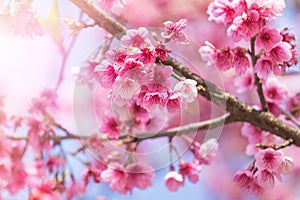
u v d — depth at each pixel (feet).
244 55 10.41
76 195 13.53
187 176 12.26
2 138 12.41
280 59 10.12
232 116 10.81
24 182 12.84
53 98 13.42
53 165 13.25
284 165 9.89
